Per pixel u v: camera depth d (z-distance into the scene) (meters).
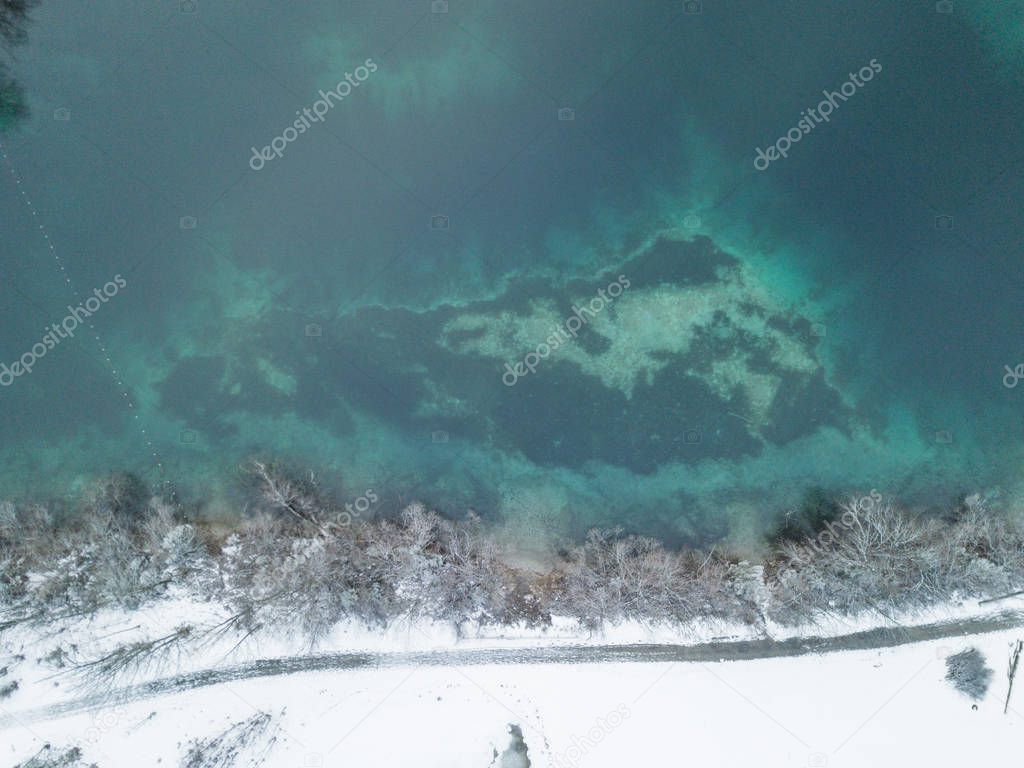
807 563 34.25
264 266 38.47
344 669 33.16
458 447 37.03
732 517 36.19
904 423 36.97
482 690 33.06
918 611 33.59
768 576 34.94
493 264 38.50
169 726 32.38
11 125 39.06
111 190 38.84
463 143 39.19
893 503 36.03
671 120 39.31
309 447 36.91
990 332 37.69
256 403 37.28
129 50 39.69
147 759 31.95
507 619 34.06
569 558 35.50
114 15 39.78
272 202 38.94
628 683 33.16
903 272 38.22
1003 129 39.06
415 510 35.28
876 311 37.97
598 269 38.34
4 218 38.41
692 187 38.88
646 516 36.25
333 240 38.66
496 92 39.34
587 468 36.75
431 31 39.34
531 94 39.31
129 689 32.69
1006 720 32.31
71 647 33.12
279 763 31.98
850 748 32.28
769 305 37.97
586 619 33.81
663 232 38.56
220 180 39.03
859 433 36.91
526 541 35.84
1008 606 33.47
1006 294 37.97
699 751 32.34
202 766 31.73
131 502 35.91
